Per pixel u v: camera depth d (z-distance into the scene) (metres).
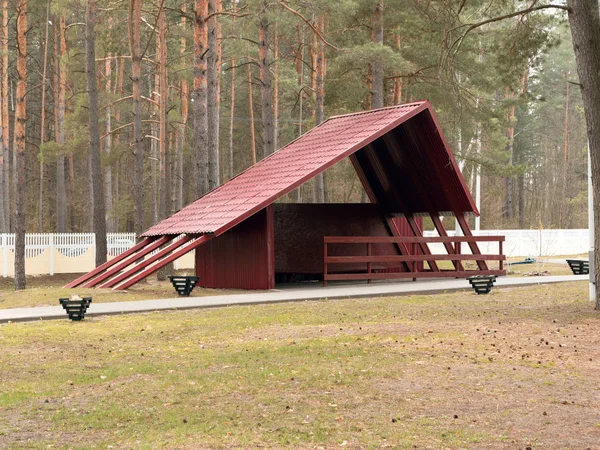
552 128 86.00
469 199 29.14
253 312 19.14
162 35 36.09
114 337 15.34
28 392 10.34
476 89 45.81
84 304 18.08
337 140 27.12
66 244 42.88
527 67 21.86
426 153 28.58
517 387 10.14
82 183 68.31
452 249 30.83
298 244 29.59
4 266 41.34
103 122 48.84
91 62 32.09
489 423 8.47
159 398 9.86
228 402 9.58
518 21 20.81
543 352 12.63
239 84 67.50
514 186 83.31
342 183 58.81
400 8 37.41
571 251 50.09
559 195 79.06
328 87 41.50
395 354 12.52
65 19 54.06
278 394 9.91
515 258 44.84
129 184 67.31
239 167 75.69
